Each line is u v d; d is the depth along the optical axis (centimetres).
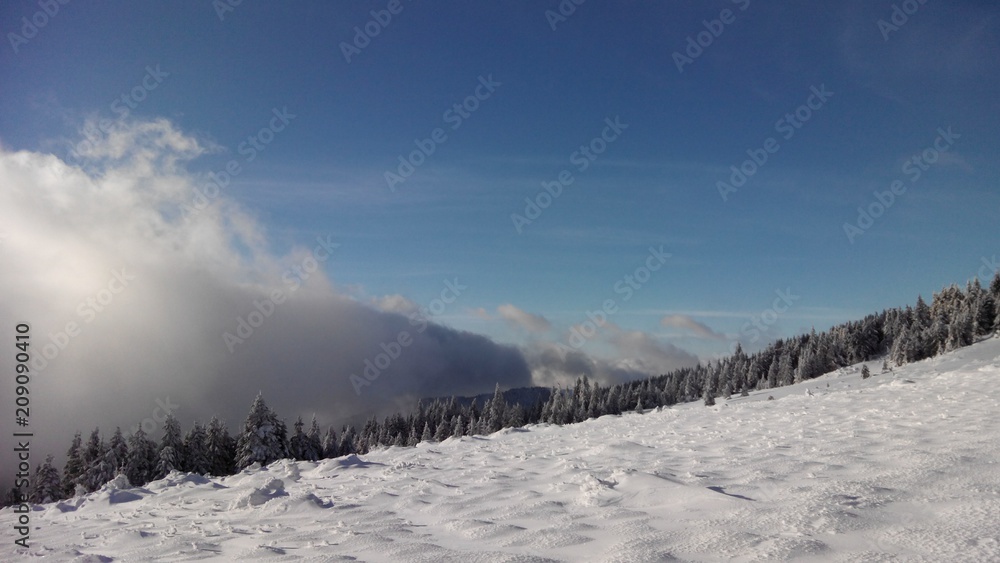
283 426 4694
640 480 1025
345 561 724
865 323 9681
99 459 4356
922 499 732
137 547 930
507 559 668
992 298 7481
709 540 668
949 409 1545
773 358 10169
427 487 1309
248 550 823
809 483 896
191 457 4594
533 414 9694
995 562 516
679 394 9919
